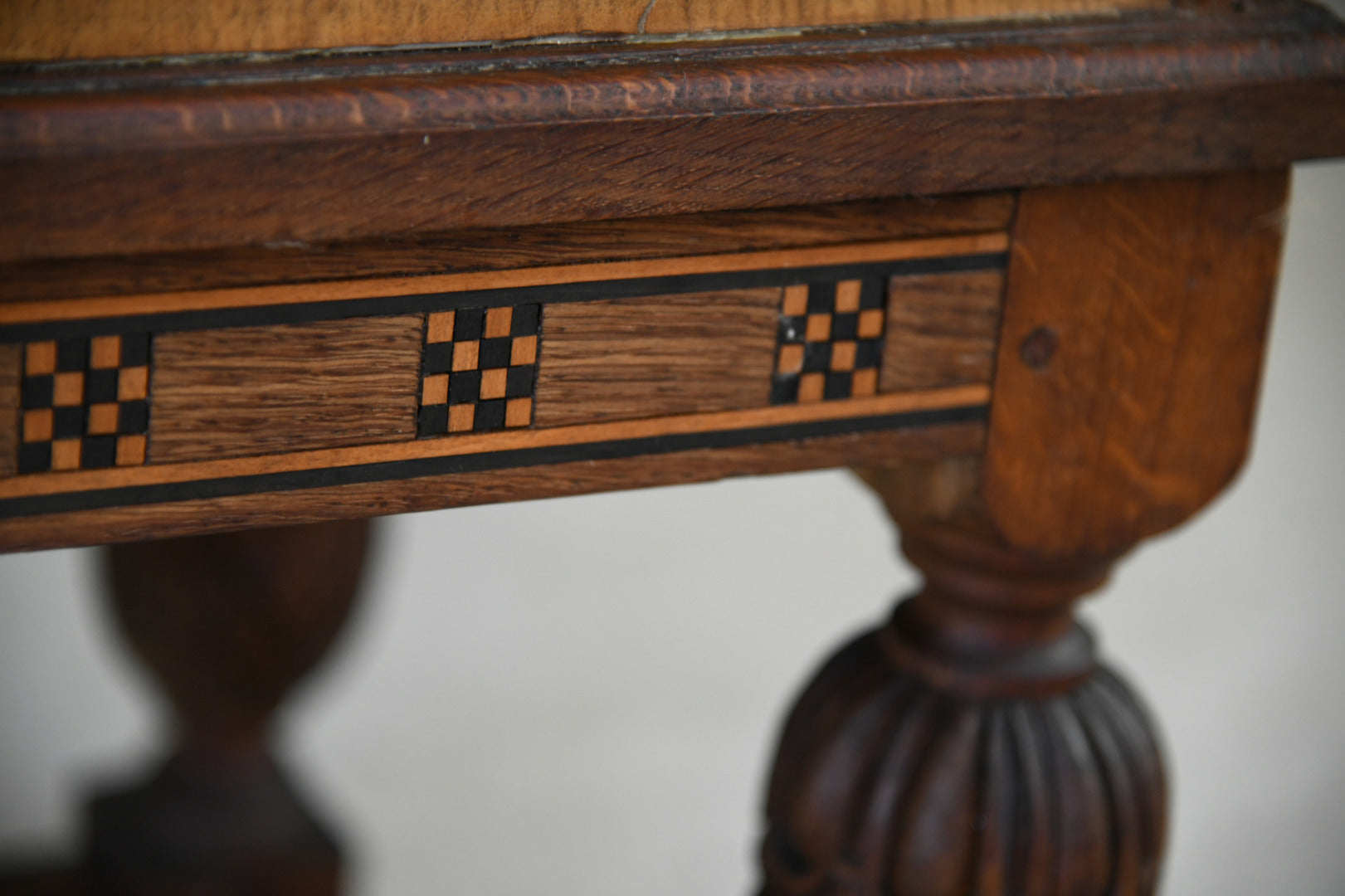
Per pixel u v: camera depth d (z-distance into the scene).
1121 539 0.89
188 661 1.23
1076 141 0.82
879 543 2.28
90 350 0.75
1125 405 0.87
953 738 0.91
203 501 0.78
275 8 0.76
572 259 0.79
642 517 2.28
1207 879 1.81
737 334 0.82
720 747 1.92
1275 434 2.51
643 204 0.78
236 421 0.77
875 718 0.92
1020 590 0.91
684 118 0.77
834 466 0.85
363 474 0.79
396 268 0.78
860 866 0.92
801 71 0.79
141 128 0.73
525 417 0.80
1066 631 0.93
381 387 0.78
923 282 0.83
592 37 0.79
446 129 0.75
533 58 0.78
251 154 0.74
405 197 0.76
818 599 2.15
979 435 0.86
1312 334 2.69
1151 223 0.85
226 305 0.76
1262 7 0.85
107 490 0.77
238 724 1.28
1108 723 0.93
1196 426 0.88
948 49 0.81
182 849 1.29
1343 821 1.91
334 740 1.86
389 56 0.77
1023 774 0.91
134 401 0.76
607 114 0.77
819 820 0.92
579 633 2.05
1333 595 2.25
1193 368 0.88
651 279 0.80
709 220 0.80
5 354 0.75
